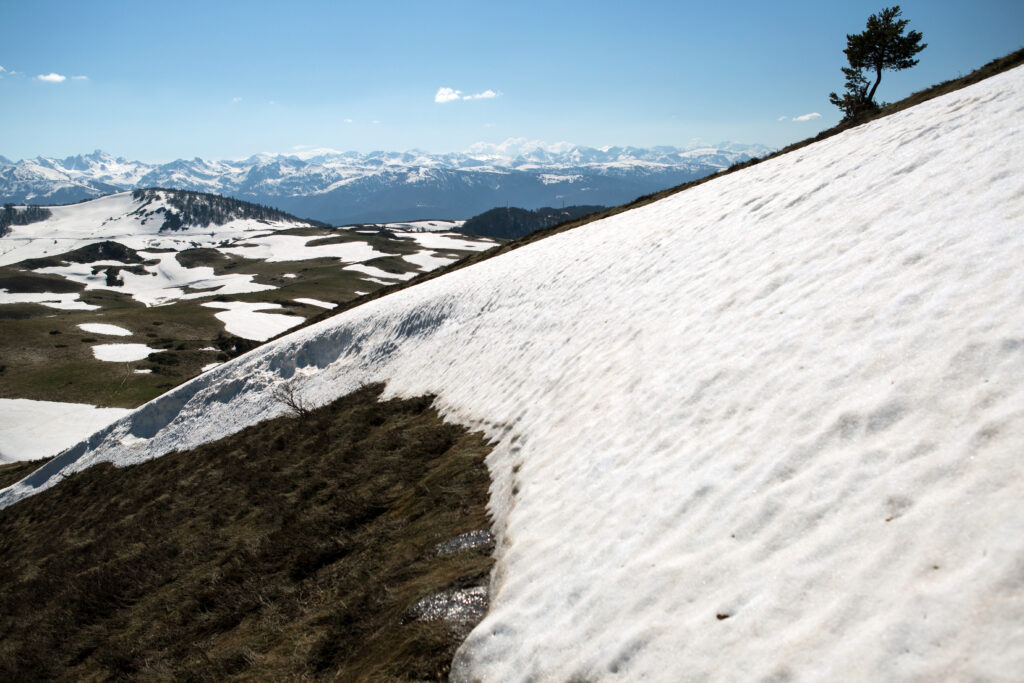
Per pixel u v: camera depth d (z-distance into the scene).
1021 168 7.68
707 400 7.54
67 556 19.38
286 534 12.34
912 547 3.73
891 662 3.18
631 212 29.52
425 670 5.98
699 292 11.65
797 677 3.45
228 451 25.12
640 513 6.21
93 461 34.19
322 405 26.00
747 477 5.56
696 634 4.29
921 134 12.71
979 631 3.01
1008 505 3.53
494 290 23.86
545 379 13.11
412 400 19.53
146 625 11.45
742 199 17.03
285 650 7.91
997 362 4.72
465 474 11.09
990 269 6.00
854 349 6.32
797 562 4.26
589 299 16.25
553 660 5.06
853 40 34.84
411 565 8.40
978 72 22.06
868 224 9.52
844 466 4.84
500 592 6.57
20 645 12.66
